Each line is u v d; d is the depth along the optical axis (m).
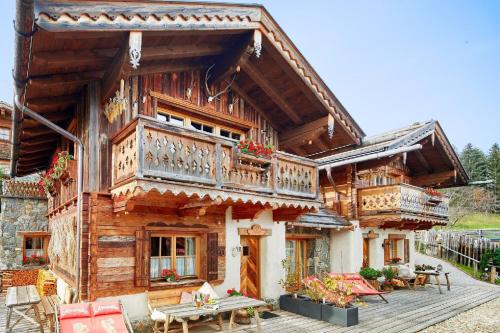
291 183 8.59
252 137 9.91
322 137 10.90
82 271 6.51
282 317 8.63
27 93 6.71
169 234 7.73
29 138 9.80
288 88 9.48
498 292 12.73
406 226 15.22
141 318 7.04
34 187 13.58
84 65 6.63
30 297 7.16
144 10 5.98
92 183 6.82
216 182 6.92
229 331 7.21
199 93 8.78
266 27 7.91
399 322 8.36
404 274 14.19
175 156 6.40
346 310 7.95
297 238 12.04
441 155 15.62
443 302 10.82
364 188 13.75
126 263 6.95
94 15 5.41
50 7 4.97
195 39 7.76
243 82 9.55
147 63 7.74
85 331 5.61
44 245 13.45
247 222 9.19
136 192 5.80
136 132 5.95
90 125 7.01
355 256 12.79
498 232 21.05
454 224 31.89
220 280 8.40
